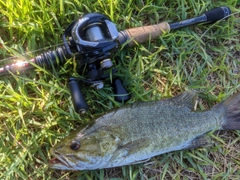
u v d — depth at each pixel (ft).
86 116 1.35
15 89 1.32
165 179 1.39
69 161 1.17
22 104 1.31
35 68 1.28
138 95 1.36
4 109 1.32
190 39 1.45
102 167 1.23
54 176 1.31
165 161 1.38
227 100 1.37
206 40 1.49
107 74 1.29
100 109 1.36
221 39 1.50
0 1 1.32
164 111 1.28
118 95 1.33
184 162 1.40
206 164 1.39
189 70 1.46
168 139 1.28
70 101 1.33
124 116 1.24
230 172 1.42
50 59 1.25
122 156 1.23
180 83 1.42
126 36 1.31
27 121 1.31
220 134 1.43
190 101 1.32
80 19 1.18
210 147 1.41
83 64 1.22
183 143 1.31
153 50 1.43
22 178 1.28
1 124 1.31
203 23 1.42
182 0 1.46
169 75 1.42
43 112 1.32
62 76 1.34
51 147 1.31
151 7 1.44
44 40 1.35
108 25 1.20
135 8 1.43
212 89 1.44
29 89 1.34
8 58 1.29
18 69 1.23
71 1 1.37
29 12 1.33
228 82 1.48
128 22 1.40
